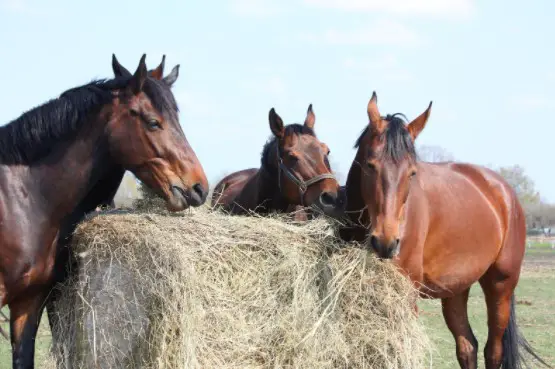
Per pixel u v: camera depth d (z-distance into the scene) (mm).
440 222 6430
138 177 5332
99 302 5188
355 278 5461
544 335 10422
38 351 8453
